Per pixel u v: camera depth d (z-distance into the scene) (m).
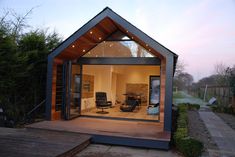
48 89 7.69
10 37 7.65
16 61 7.75
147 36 6.93
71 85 8.39
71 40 7.40
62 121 7.78
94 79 11.79
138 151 5.73
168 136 6.05
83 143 5.66
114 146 6.09
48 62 7.66
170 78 6.72
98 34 8.00
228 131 8.37
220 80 21.05
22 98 8.88
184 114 8.98
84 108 10.38
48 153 4.55
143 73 14.43
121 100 14.69
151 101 14.05
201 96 26.22
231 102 14.58
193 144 5.12
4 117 7.82
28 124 7.70
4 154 4.38
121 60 8.48
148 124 7.77
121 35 8.55
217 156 5.38
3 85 7.66
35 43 8.87
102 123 7.70
